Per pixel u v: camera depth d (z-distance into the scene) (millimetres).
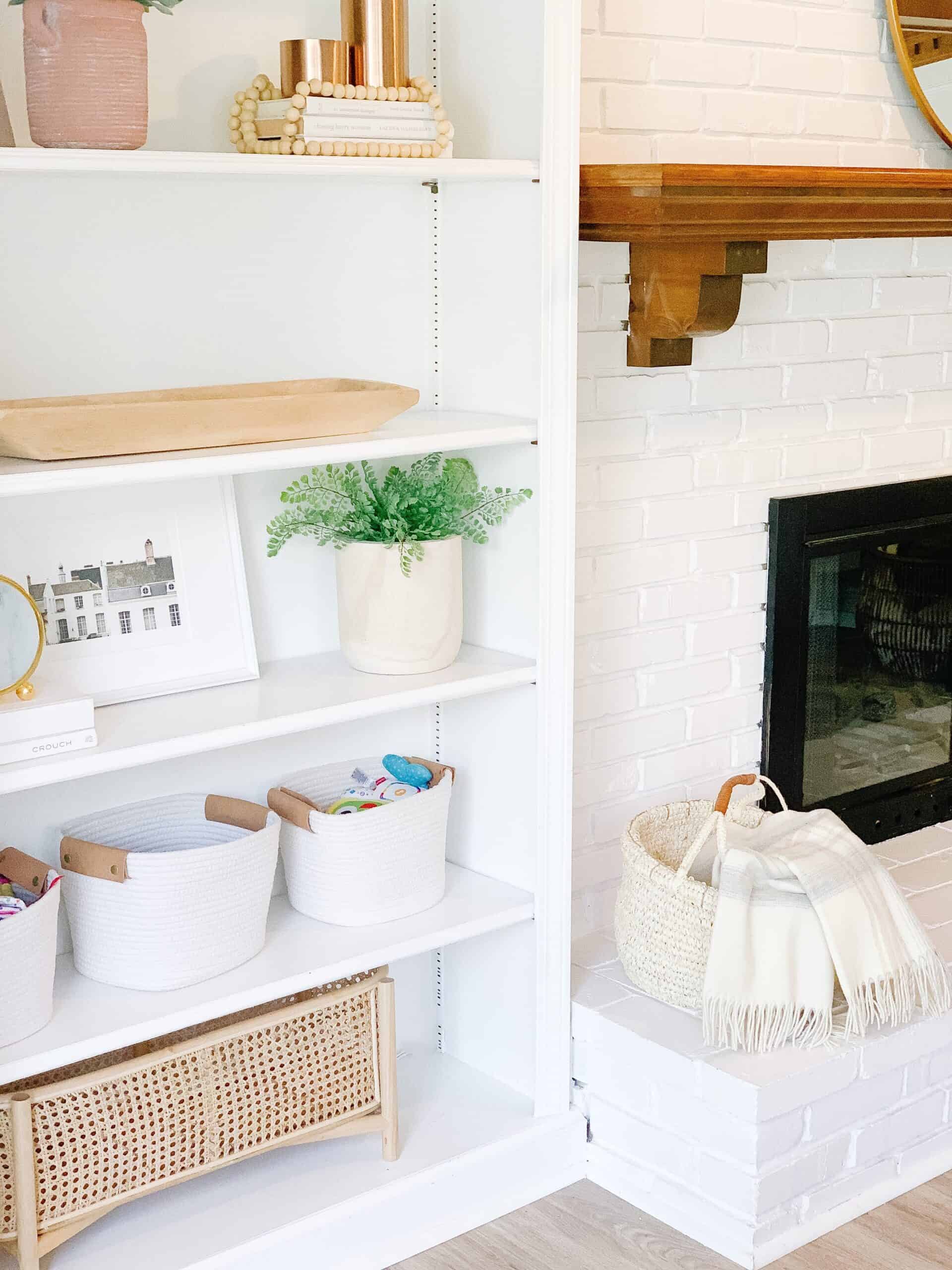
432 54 2049
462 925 2023
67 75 1522
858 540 2688
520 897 2119
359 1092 2018
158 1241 1859
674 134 2291
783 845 2193
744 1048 2031
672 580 2447
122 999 1796
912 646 2854
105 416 1561
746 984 2002
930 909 2494
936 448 2852
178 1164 1851
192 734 1716
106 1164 1786
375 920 2016
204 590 1941
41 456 1570
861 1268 1991
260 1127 1920
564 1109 2186
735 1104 1953
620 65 2193
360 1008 1999
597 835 2432
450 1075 2303
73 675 1817
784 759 2664
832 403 2633
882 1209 2133
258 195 1960
